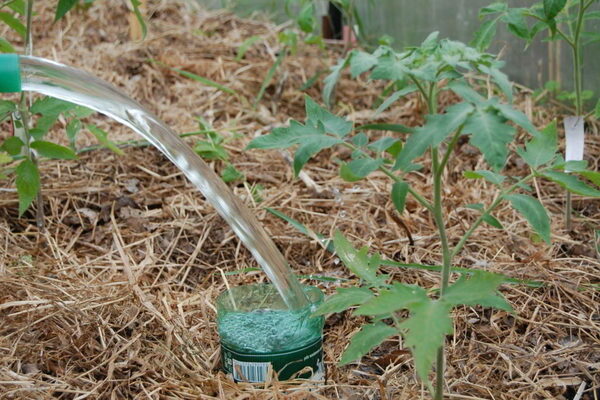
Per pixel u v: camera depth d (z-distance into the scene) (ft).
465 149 4.86
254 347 3.09
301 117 5.58
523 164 4.67
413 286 2.64
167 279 3.87
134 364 3.27
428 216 4.26
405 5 6.31
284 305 3.32
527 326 3.47
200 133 4.79
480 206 3.03
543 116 5.10
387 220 4.19
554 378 3.19
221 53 6.45
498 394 3.12
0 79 3.11
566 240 4.00
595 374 3.22
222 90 5.75
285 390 3.07
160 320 3.47
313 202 4.41
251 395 3.05
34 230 4.19
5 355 3.27
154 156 4.80
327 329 3.53
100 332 3.36
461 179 4.62
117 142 4.81
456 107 2.52
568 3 4.15
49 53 6.25
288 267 3.27
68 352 3.31
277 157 4.86
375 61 2.69
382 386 3.02
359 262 2.88
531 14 3.79
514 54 5.45
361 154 2.81
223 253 4.08
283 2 7.64
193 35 6.81
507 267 3.79
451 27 5.73
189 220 4.25
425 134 2.49
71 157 3.79
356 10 6.91
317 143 2.77
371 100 5.82
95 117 5.26
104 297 3.55
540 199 4.32
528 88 5.38
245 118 5.43
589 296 3.62
